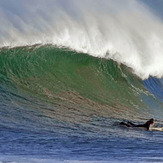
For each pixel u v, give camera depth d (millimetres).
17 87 68125
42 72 74750
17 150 44219
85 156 44094
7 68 72250
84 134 54219
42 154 43438
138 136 56156
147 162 42875
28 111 60156
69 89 73188
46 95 67938
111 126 59969
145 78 87312
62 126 56438
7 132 50938
